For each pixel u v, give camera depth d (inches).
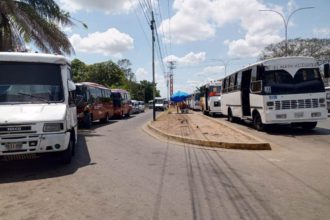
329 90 1011.3
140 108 2021.4
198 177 276.1
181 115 1250.6
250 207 201.6
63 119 302.4
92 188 247.1
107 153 403.2
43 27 673.0
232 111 823.7
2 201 222.8
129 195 228.1
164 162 341.4
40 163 343.0
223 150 411.8
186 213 192.9
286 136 525.3
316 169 299.4
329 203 206.8
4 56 328.5
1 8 605.9
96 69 2783.0
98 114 905.5
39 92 330.0
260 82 563.8
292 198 217.3
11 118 286.0
